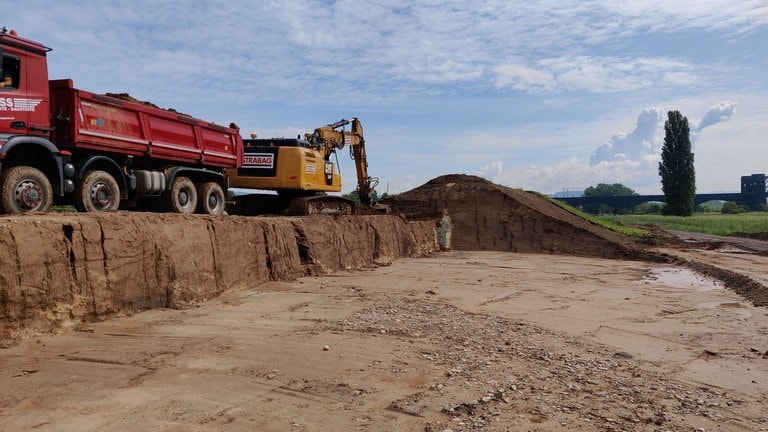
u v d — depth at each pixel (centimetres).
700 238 3909
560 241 2970
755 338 973
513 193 3419
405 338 870
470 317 1091
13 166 1008
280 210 2139
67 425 510
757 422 583
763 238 3756
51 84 1075
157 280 1023
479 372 711
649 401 633
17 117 964
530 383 678
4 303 736
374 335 882
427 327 956
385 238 2227
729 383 717
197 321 942
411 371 703
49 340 773
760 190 11362
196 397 590
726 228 5144
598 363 787
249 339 831
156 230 1048
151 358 722
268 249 1413
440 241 3031
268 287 1327
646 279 1867
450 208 3300
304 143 2067
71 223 875
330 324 951
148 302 998
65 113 1074
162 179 1335
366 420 547
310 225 1683
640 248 2873
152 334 844
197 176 1507
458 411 577
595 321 1109
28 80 987
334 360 738
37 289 786
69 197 1156
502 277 1811
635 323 1098
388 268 1961
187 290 1071
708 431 552
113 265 929
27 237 786
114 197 1186
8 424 507
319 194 2223
